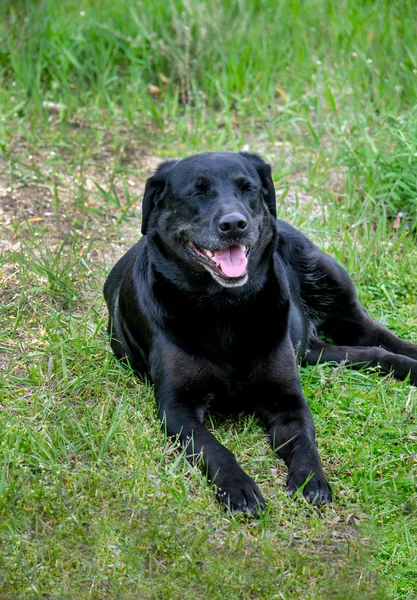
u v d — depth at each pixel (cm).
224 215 509
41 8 1113
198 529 445
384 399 565
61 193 838
